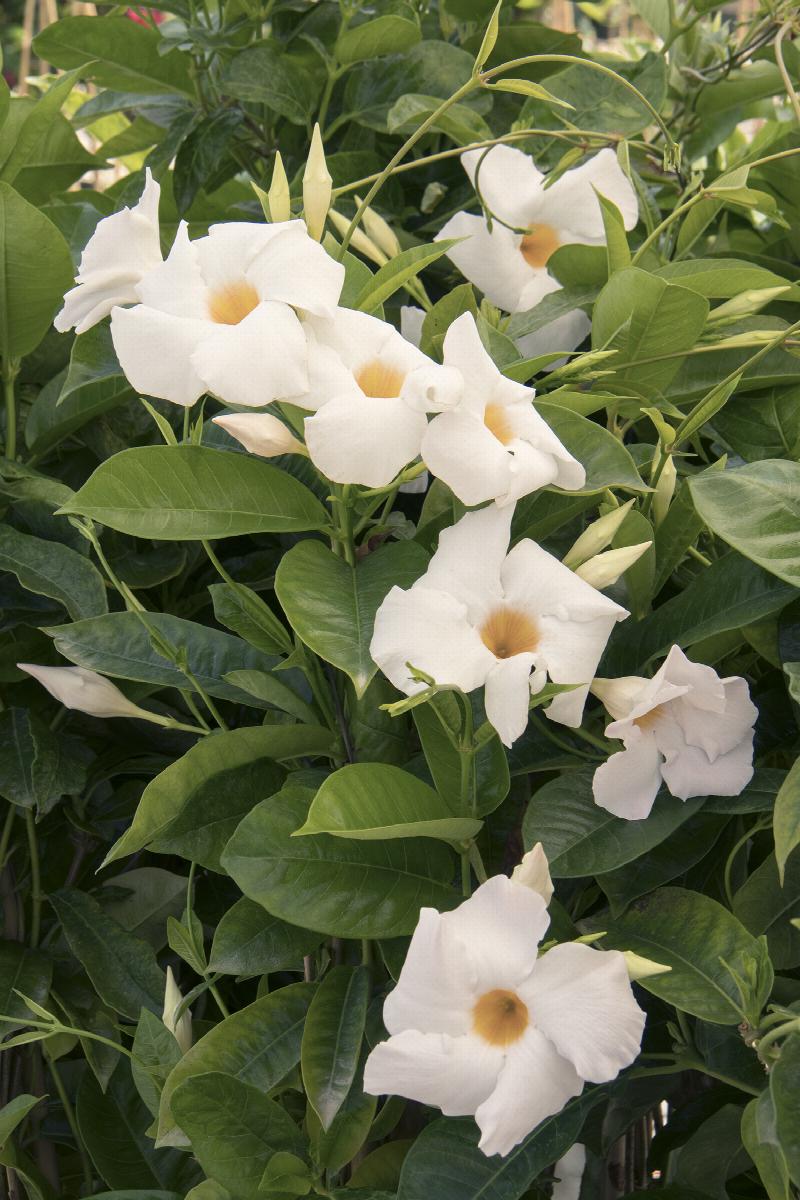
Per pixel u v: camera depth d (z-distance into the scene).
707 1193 0.72
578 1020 0.64
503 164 0.79
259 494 0.70
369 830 0.66
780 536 0.67
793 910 0.70
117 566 0.79
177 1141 0.70
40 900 0.78
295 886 0.68
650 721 0.68
